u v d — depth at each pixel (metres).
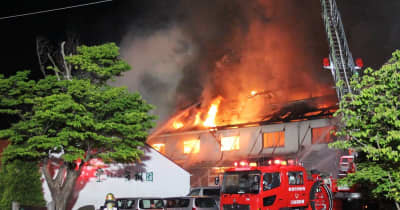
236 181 15.92
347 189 17.22
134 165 25.08
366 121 10.95
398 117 10.03
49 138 16.20
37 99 16.22
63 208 17.88
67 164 18.25
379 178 10.93
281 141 29.94
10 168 20.06
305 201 16.34
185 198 18.34
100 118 17.97
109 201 10.55
